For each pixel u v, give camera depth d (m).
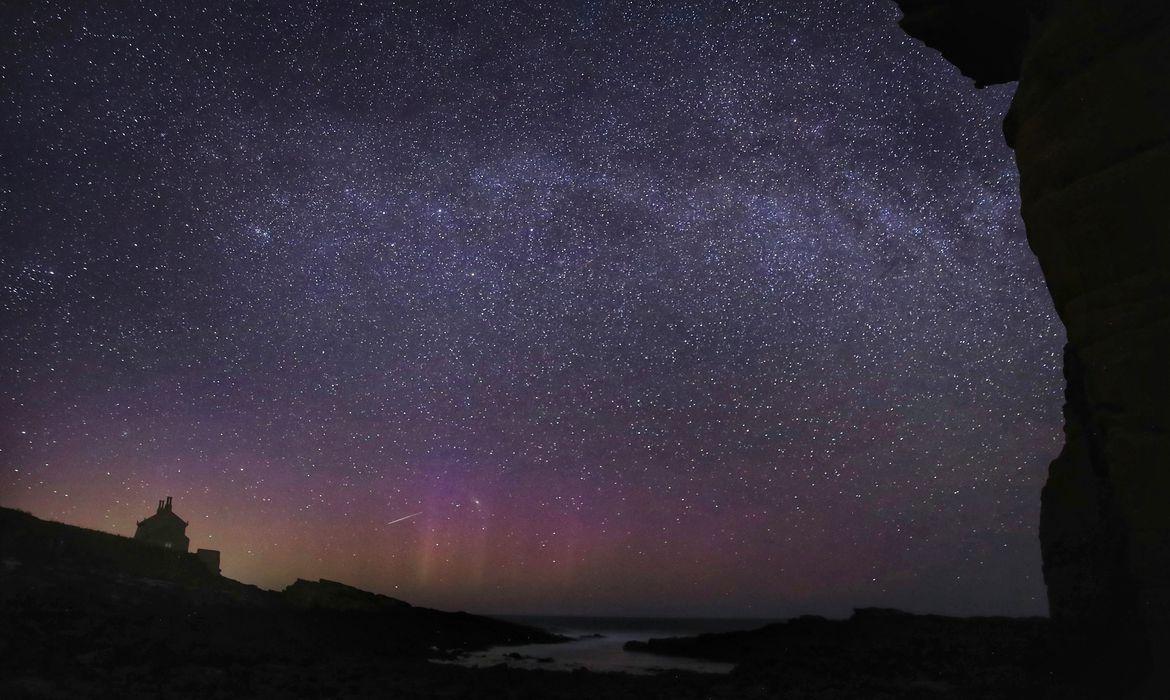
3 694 12.95
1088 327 8.02
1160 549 7.12
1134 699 7.73
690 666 29.31
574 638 67.19
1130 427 7.50
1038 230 8.75
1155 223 7.32
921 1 12.00
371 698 15.95
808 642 32.66
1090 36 7.94
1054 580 10.38
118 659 17.52
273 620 28.41
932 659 22.48
